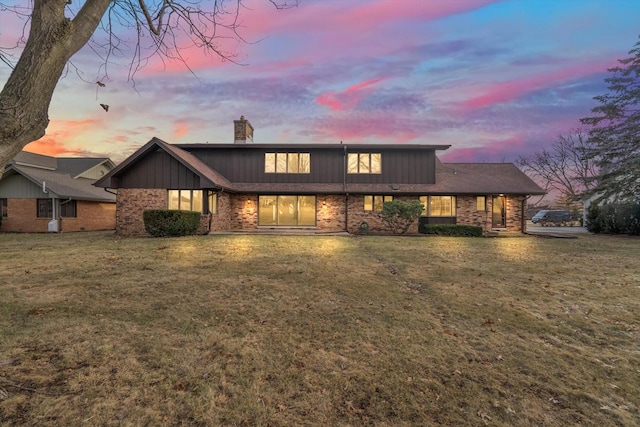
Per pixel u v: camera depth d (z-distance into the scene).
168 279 6.16
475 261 8.63
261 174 19.09
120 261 7.94
